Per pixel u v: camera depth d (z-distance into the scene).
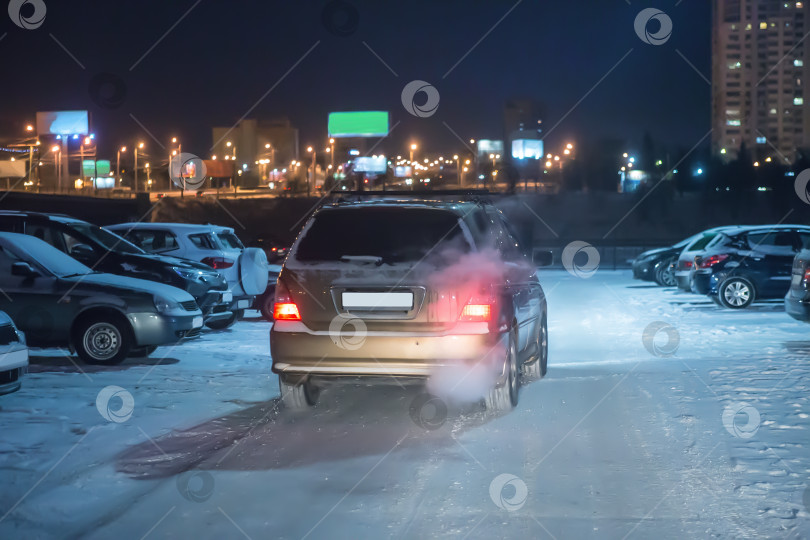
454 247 6.45
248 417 6.83
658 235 87.94
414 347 6.29
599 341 12.34
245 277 13.88
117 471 5.25
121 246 12.42
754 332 13.10
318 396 7.50
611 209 94.50
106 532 4.14
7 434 6.10
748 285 16.94
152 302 9.84
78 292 9.79
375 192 7.50
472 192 7.50
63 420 6.59
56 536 4.13
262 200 83.75
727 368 9.36
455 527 4.16
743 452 5.60
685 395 7.70
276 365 6.55
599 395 7.74
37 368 9.51
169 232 14.12
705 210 91.81
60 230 11.81
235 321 14.71
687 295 21.31
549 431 6.26
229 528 4.17
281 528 4.17
